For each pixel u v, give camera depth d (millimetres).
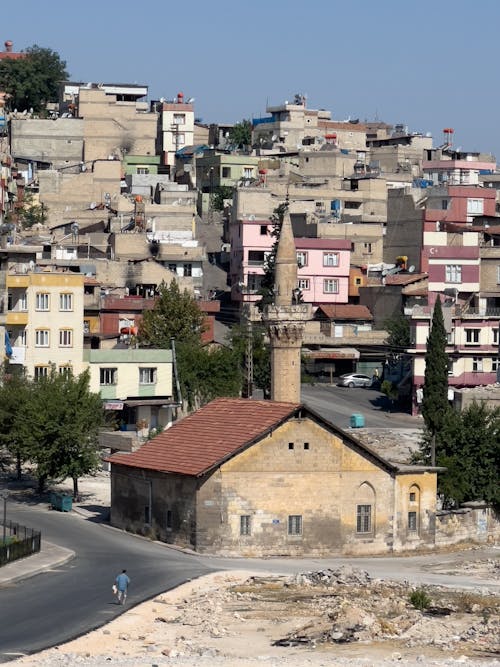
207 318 188125
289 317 131000
